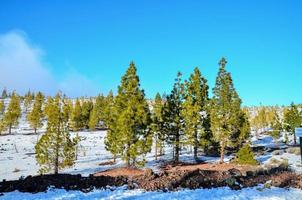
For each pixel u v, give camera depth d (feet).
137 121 132.98
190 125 159.22
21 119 424.87
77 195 68.85
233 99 160.15
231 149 218.38
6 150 227.20
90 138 286.25
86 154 210.38
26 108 488.85
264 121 386.11
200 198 67.00
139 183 79.46
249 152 142.10
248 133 220.43
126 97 138.21
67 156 131.54
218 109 157.69
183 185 78.28
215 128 158.10
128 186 77.05
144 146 130.72
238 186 78.02
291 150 184.65
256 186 80.38
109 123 143.64
